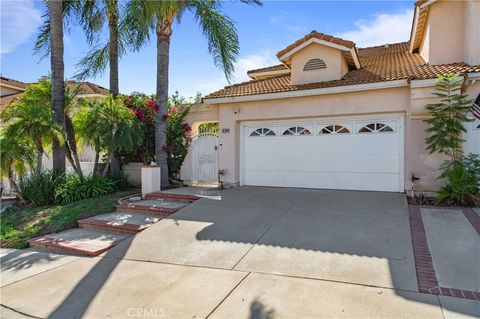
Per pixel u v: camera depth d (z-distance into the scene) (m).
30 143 11.70
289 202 10.14
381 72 12.42
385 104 11.03
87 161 17.08
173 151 14.60
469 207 8.92
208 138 14.46
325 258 6.07
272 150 13.29
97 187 12.48
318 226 7.81
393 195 10.65
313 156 12.52
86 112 12.88
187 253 6.74
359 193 11.20
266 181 13.42
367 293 4.77
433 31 11.87
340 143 12.04
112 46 15.19
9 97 23.91
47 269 6.44
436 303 4.43
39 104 12.69
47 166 16.56
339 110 11.76
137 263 6.46
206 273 5.78
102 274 6.00
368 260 5.89
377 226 7.57
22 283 5.78
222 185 13.27
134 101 14.85
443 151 9.69
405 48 17.56
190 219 8.88
